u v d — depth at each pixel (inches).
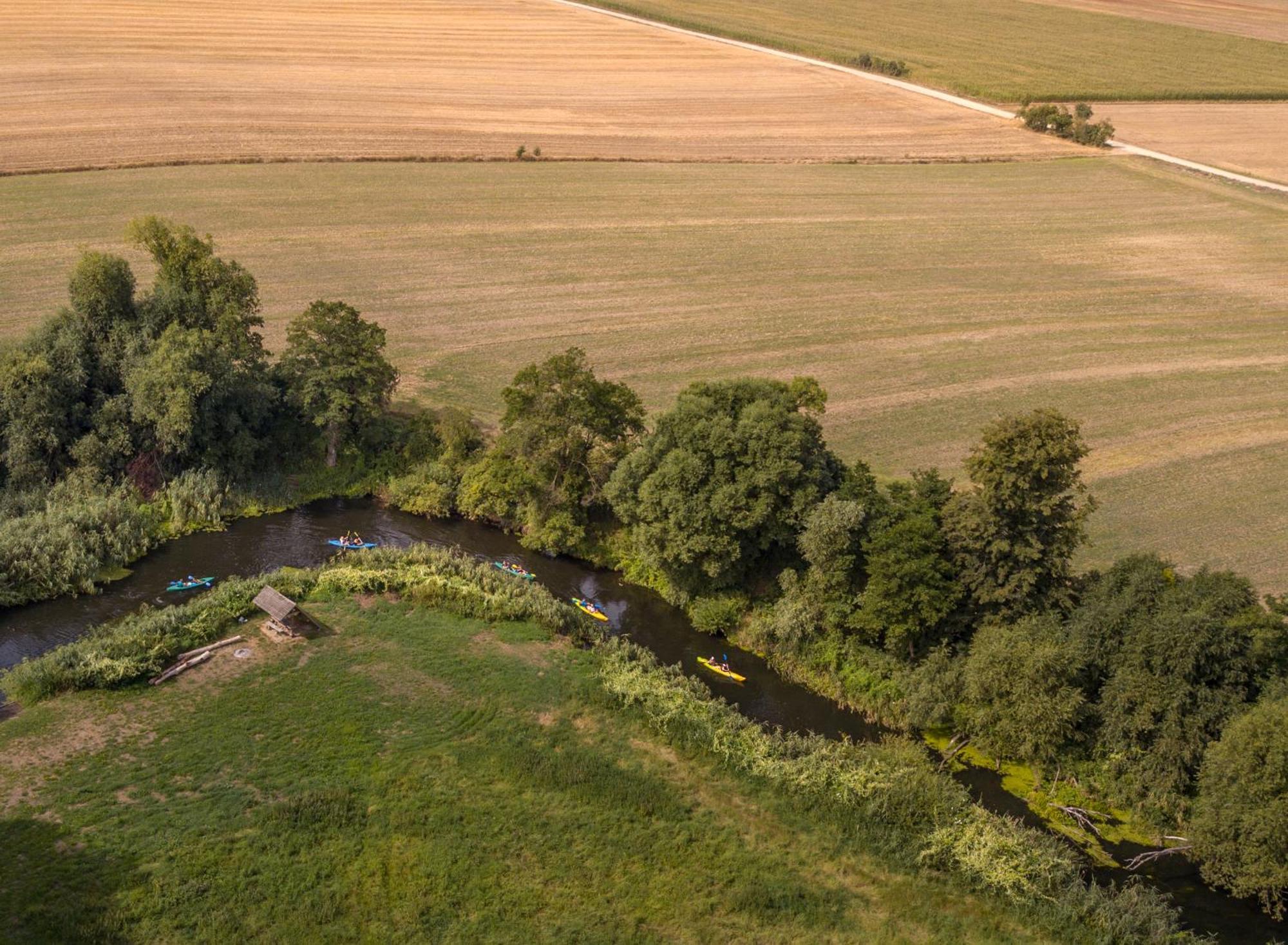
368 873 1823.3
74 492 2810.0
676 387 3622.0
